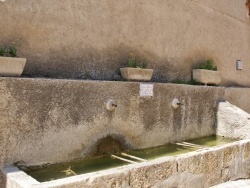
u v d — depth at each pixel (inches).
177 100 211.6
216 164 175.0
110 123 176.1
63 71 171.8
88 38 183.3
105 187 123.1
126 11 204.7
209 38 277.1
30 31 158.2
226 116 240.1
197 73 252.1
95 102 168.2
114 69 197.2
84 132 163.6
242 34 323.3
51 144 150.4
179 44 246.2
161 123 204.7
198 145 208.2
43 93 146.5
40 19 161.8
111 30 195.8
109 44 194.7
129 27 206.8
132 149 188.1
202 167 165.2
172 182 149.3
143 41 216.5
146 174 137.7
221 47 292.7
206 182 168.4
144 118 193.9
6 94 134.3
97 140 169.8
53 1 166.7
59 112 152.9
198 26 265.0
